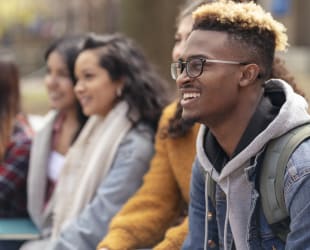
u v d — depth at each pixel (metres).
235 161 2.85
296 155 2.72
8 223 5.06
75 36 5.17
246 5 2.90
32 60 20.62
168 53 8.19
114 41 4.59
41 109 12.97
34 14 19.11
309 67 16.91
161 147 4.04
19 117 5.40
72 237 4.23
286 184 2.72
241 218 2.89
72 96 5.05
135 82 4.48
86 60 4.52
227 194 2.90
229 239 2.96
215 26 2.86
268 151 2.80
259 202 2.82
